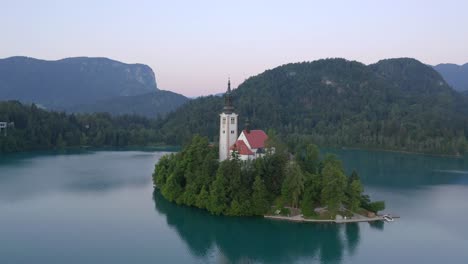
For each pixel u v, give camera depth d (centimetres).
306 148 17125
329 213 14300
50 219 14612
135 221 14425
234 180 14725
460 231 13525
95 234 13050
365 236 12962
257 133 18138
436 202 17600
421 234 13212
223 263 10919
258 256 11400
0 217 14788
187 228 13675
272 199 14925
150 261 10994
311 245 12194
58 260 10988
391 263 10944
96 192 18938
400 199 18150
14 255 11300
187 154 17150
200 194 15325
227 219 14312
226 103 18262
